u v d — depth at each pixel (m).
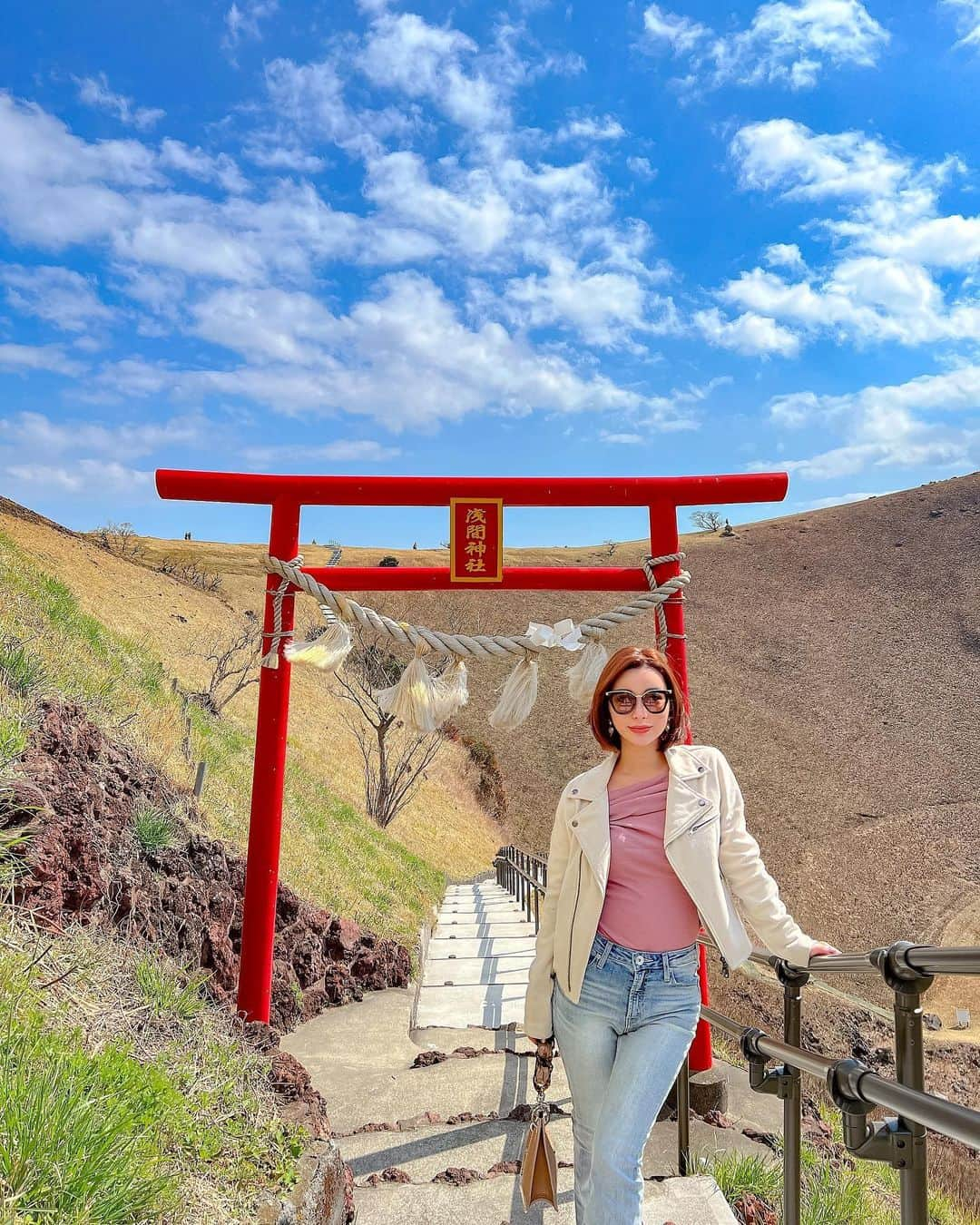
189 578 41.28
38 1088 1.98
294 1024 6.46
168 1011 3.17
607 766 2.66
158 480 4.84
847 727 44.41
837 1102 2.00
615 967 2.36
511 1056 5.58
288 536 4.93
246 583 46.53
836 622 58.38
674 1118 4.48
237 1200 2.26
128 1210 1.90
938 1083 16.11
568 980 2.42
